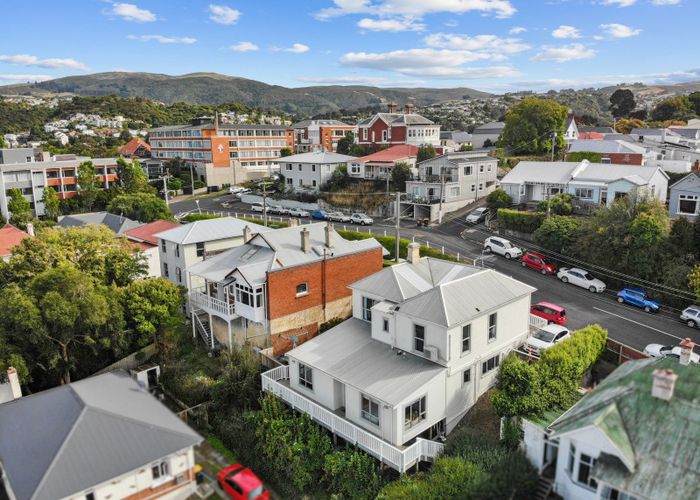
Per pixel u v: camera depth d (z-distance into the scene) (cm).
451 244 5453
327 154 8769
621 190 5209
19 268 3781
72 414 2230
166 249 4562
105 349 3662
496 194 6169
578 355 2558
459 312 2505
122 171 9388
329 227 3741
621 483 1580
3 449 2172
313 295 3659
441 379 2445
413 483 2039
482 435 2339
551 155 7938
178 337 3753
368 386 2397
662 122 11619
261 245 3731
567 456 1797
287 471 2412
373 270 4038
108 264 4053
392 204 7100
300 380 2841
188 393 3183
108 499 2089
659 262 4016
